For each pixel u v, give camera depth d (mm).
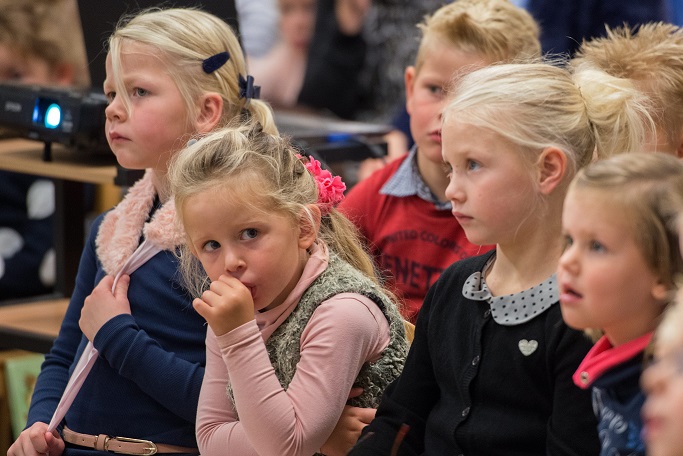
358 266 4117
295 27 9531
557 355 3035
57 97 5293
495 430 3131
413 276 5145
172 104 4398
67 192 6051
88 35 5449
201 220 3562
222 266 3596
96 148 5320
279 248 3588
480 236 3191
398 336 3850
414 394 3469
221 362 3859
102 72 5473
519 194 3131
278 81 9633
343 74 8977
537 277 3191
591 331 2906
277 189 3621
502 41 5035
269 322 3758
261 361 3508
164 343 4266
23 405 6156
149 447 4195
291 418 3459
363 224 5340
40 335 5309
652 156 2684
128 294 4359
